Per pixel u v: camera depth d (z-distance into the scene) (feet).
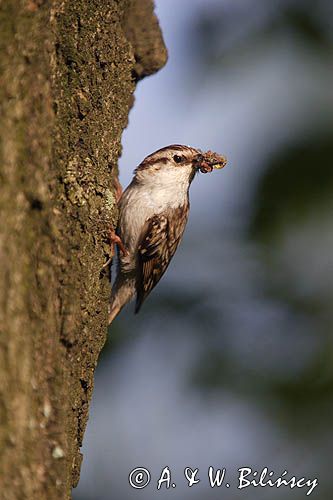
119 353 32.63
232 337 33.45
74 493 31.96
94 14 20.24
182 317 33.78
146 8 25.75
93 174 20.18
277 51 32.91
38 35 15.69
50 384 15.66
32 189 15.34
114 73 21.70
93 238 20.13
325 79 32.40
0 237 14.87
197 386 32.50
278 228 33.04
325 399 31.12
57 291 16.72
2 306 14.79
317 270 33.78
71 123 19.51
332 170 31.78
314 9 33.32
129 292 26.96
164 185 26.27
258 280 34.35
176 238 27.58
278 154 32.32
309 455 30.76
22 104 15.29
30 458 14.80
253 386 32.09
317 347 32.55
